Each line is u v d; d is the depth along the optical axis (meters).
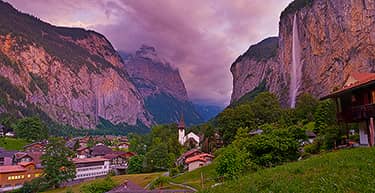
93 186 63.41
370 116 32.16
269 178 19.27
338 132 45.72
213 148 113.69
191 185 56.44
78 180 110.94
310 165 21.39
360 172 16.48
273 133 41.84
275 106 120.50
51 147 96.25
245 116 103.12
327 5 190.62
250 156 39.94
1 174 95.81
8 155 124.44
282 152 39.66
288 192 15.35
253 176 22.11
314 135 63.97
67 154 98.94
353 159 20.22
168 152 127.62
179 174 79.62
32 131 175.75
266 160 39.09
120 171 123.44
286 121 99.94
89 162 125.56
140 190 44.59
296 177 18.14
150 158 112.19
